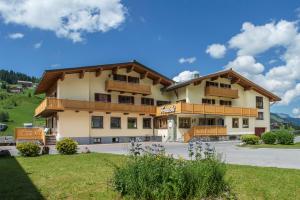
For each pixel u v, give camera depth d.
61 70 32.12
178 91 40.81
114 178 8.28
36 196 8.15
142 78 38.81
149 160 7.87
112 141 36.38
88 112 35.06
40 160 16.67
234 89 43.06
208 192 7.55
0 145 32.44
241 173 11.07
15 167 13.88
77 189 8.84
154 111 39.00
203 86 40.81
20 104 101.94
